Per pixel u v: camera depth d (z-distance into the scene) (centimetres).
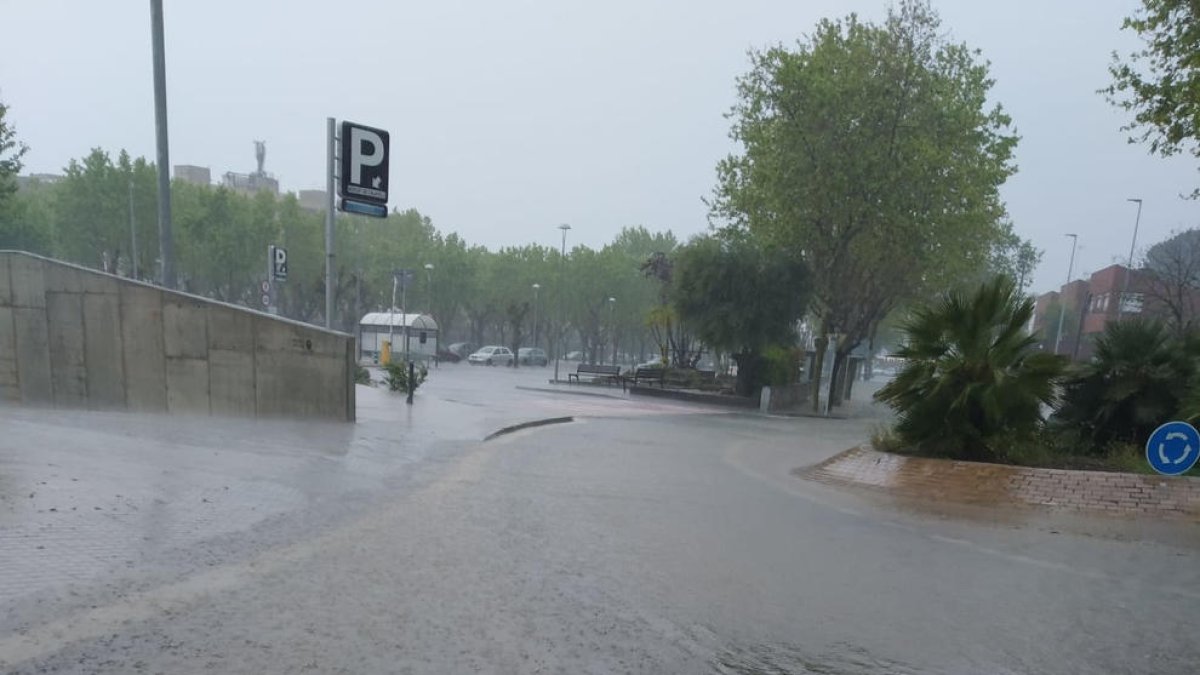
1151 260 3600
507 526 683
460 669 375
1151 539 702
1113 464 966
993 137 3259
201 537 567
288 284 6638
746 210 3116
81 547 514
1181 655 425
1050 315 6056
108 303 1475
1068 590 539
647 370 3625
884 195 2891
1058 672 399
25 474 703
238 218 6084
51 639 377
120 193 5828
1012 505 859
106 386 1495
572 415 1956
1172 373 1043
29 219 5500
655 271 4488
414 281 7300
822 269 3186
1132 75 1250
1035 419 1023
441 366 5412
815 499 899
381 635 413
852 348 3581
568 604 480
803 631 449
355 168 1380
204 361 1434
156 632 397
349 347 1355
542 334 9606
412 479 898
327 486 802
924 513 820
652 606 483
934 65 3023
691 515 770
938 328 1061
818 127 2878
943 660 412
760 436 1778
